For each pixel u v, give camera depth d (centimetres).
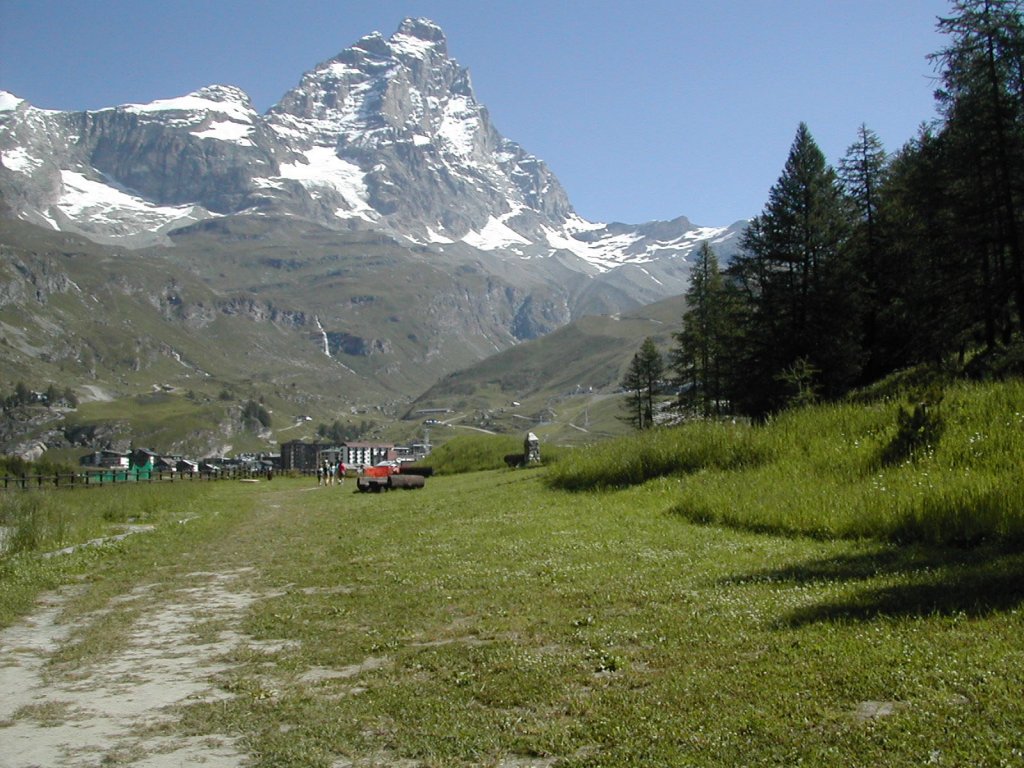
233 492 5709
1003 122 3859
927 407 2109
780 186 5428
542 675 881
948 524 1449
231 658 1065
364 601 1364
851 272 5188
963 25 3844
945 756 594
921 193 4594
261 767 703
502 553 1762
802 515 1766
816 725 674
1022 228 4025
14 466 6750
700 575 1353
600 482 3045
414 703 829
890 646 830
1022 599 949
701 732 682
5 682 985
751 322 5516
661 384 7875
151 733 795
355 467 12675
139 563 1958
